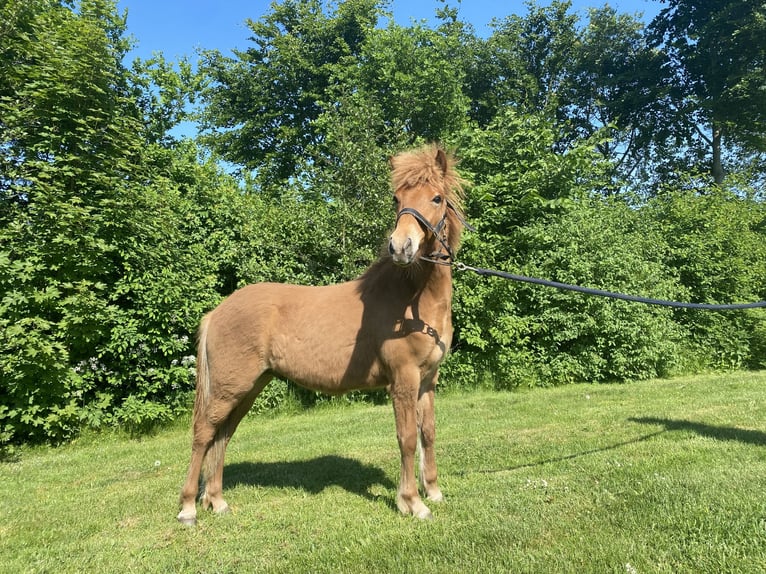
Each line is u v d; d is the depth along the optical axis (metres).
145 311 7.00
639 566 2.38
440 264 3.28
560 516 3.03
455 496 3.62
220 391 3.55
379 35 15.34
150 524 3.45
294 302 3.67
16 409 5.97
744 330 11.55
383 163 9.51
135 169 7.77
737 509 2.89
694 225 12.60
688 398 7.35
